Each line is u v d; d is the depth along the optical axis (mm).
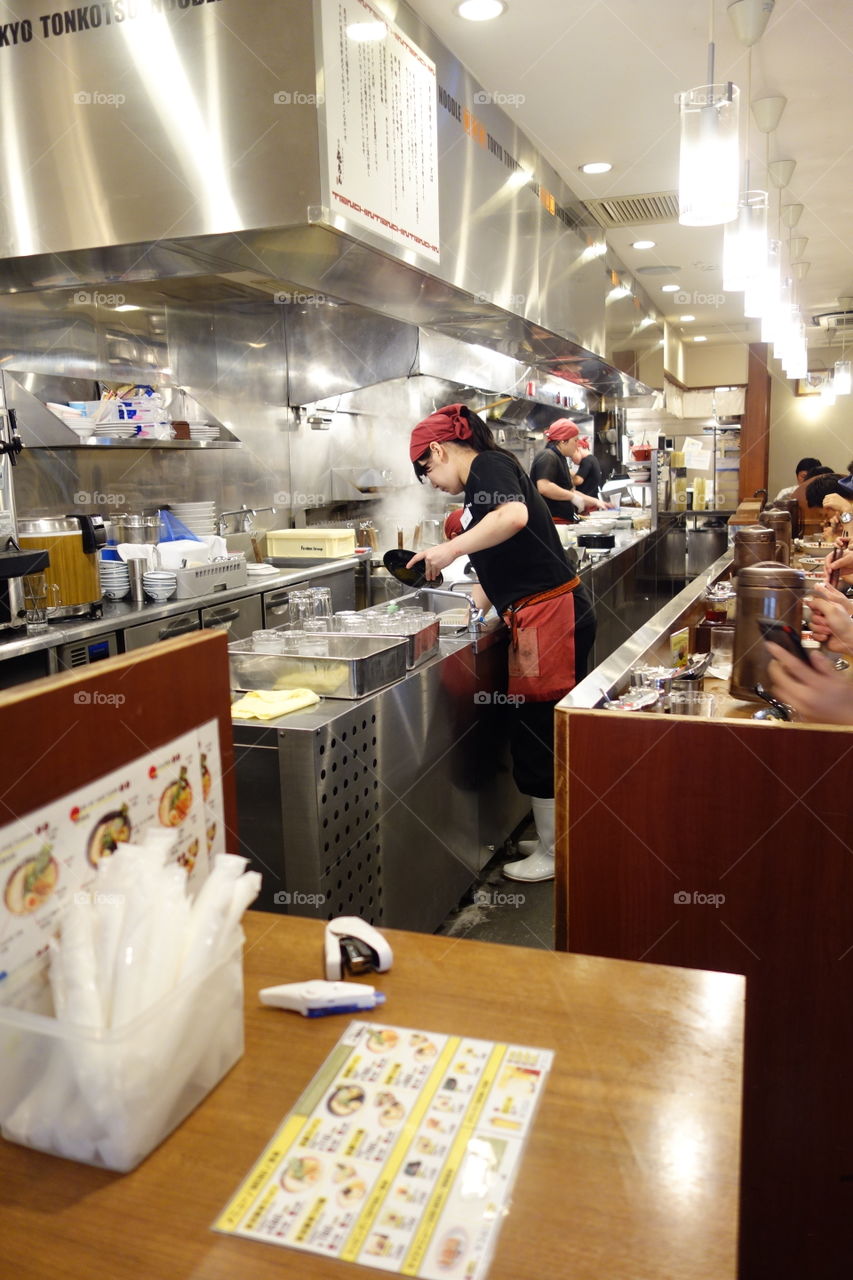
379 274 3342
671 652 2527
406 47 3156
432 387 6211
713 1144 688
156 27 2695
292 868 2055
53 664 3217
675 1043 804
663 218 6094
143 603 3902
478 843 3164
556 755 1590
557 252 5113
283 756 2012
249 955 965
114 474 4336
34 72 2854
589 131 4574
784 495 6598
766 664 2098
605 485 9398
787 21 3480
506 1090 748
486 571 3166
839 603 2006
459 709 2896
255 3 2584
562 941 1627
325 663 2244
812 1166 1516
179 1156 697
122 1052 667
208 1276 596
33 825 714
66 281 3328
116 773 806
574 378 7598
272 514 5555
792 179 5465
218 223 2721
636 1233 613
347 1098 748
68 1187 673
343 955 928
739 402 12836
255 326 5301
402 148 3131
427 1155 686
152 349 4578
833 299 9797
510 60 3793
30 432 3613
